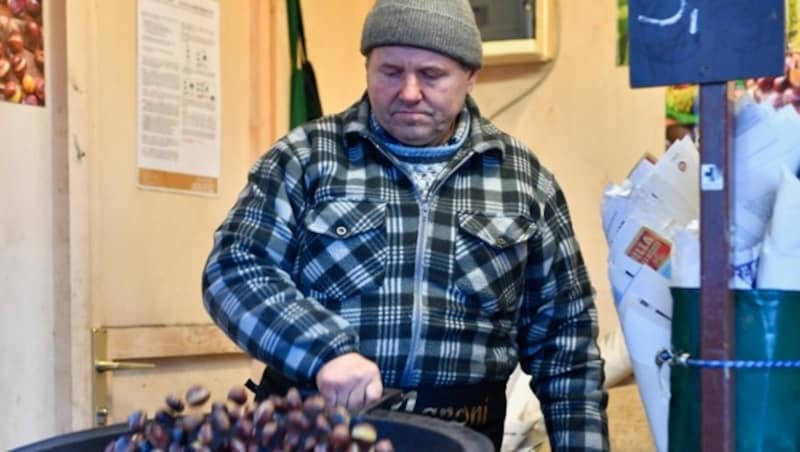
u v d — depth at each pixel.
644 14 1.08
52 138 2.05
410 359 1.45
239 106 2.52
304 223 1.48
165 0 2.29
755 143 1.08
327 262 1.46
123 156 2.19
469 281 1.49
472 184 1.55
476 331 1.50
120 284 2.19
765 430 1.05
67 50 2.04
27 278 2.00
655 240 1.20
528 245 1.58
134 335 2.19
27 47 2.00
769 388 1.05
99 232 2.12
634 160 2.55
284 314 1.28
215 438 1.00
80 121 2.05
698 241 1.08
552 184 1.66
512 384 2.25
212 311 1.38
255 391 1.56
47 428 2.04
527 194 1.58
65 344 2.05
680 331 1.11
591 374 1.65
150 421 1.06
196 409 1.09
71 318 2.04
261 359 1.30
